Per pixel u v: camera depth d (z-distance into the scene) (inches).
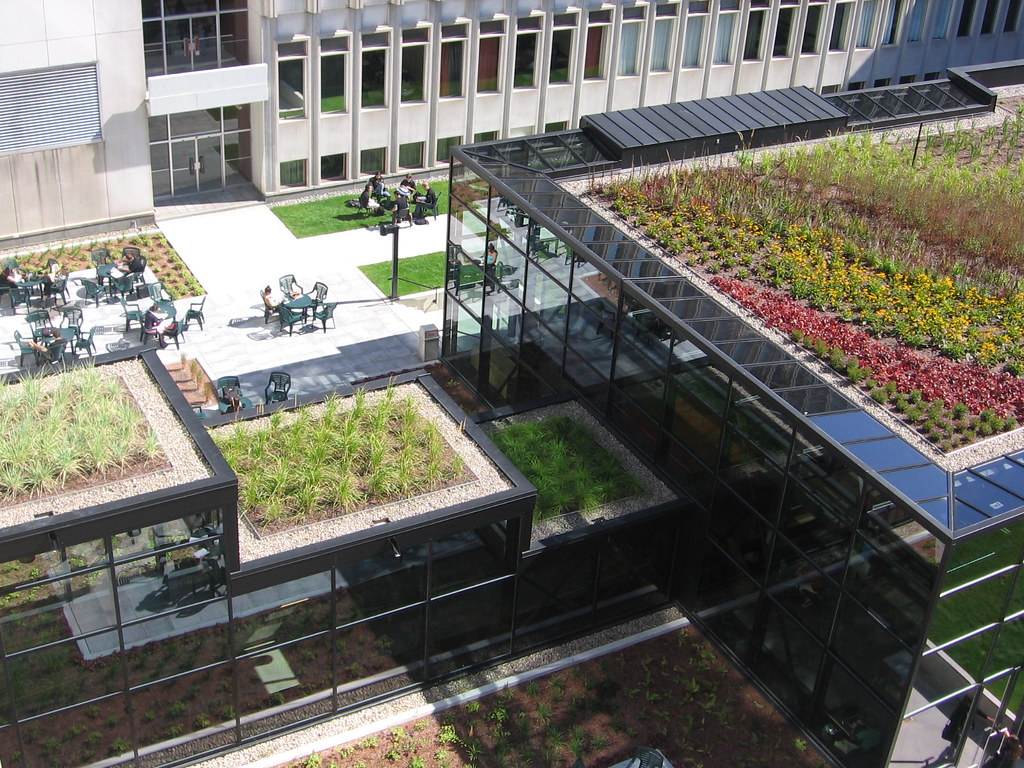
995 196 1110.4
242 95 1438.2
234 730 820.6
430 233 1533.0
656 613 953.5
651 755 808.9
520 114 1672.0
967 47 1931.6
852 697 796.0
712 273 989.2
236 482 725.3
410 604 832.9
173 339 1258.0
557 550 865.5
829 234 1039.6
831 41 1846.7
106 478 745.6
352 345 1286.9
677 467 927.0
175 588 745.0
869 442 762.8
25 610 707.4
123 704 773.9
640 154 1158.3
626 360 953.5
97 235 1451.8
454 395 1220.5
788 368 835.4
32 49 1298.0
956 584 716.0
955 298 958.4
